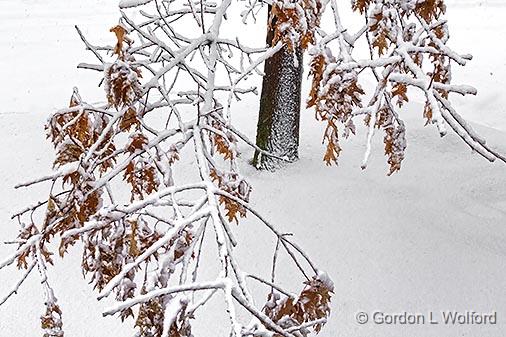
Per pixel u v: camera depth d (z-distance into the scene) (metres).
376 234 7.95
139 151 3.37
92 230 3.31
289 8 3.06
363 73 15.75
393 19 2.91
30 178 9.34
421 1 2.98
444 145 10.34
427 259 7.50
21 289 6.91
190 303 2.54
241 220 8.14
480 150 2.59
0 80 16.19
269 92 9.42
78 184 3.33
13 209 8.50
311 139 10.58
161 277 2.79
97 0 25.89
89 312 6.61
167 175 3.40
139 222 3.38
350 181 9.18
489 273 7.25
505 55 18.23
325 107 2.93
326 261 7.42
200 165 3.08
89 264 3.44
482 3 24.48
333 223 8.16
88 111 3.76
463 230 8.12
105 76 3.33
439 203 8.73
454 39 19.97
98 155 3.46
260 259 7.41
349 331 6.33
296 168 9.59
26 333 6.30
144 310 2.78
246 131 11.16
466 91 2.68
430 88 2.55
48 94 14.98
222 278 2.38
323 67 3.05
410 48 2.81
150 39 3.92
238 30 19.92
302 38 3.13
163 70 3.67
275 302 3.13
